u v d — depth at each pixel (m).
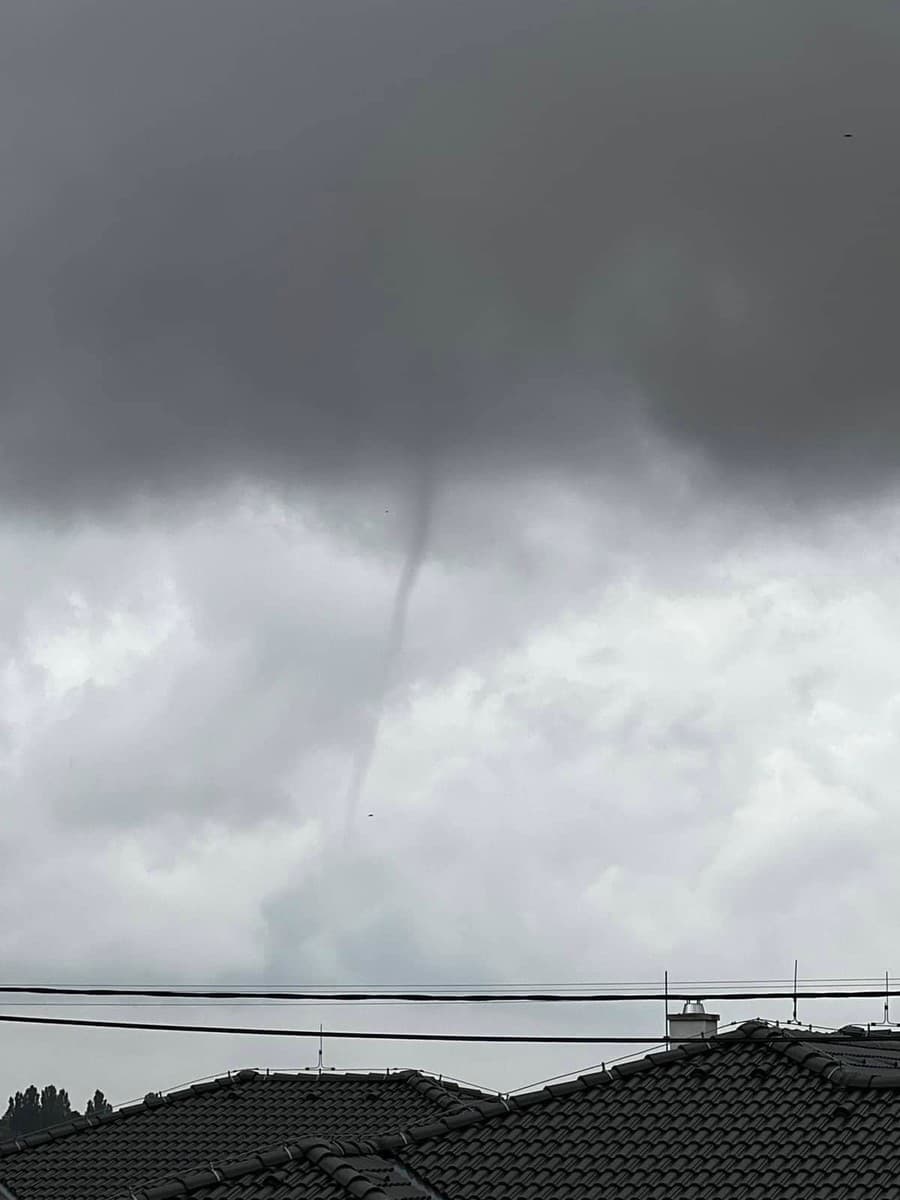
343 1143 24.36
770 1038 24.92
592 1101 24.69
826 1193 20.72
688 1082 24.55
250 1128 30.91
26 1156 31.33
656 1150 22.84
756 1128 22.75
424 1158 24.05
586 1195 22.19
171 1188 23.42
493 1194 22.77
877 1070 24.41
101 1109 33.94
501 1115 24.86
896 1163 20.94
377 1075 32.41
